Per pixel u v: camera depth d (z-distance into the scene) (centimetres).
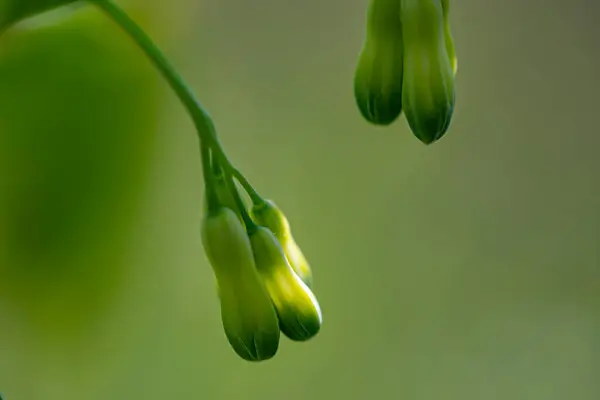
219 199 23
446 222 36
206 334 32
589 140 36
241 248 23
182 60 31
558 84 36
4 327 27
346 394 35
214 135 23
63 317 27
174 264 31
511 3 36
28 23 25
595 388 37
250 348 23
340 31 33
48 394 29
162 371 31
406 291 36
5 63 25
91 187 26
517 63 36
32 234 26
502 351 36
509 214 36
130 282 28
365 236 35
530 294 37
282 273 23
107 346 29
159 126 26
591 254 37
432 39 23
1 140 25
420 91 23
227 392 33
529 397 36
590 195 37
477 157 36
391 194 35
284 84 33
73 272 26
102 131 26
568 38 36
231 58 32
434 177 36
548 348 37
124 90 25
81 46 25
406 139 35
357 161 34
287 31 33
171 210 31
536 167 36
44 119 25
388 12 23
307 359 34
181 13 27
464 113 36
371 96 23
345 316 35
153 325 31
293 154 34
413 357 36
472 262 36
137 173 26
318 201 34
